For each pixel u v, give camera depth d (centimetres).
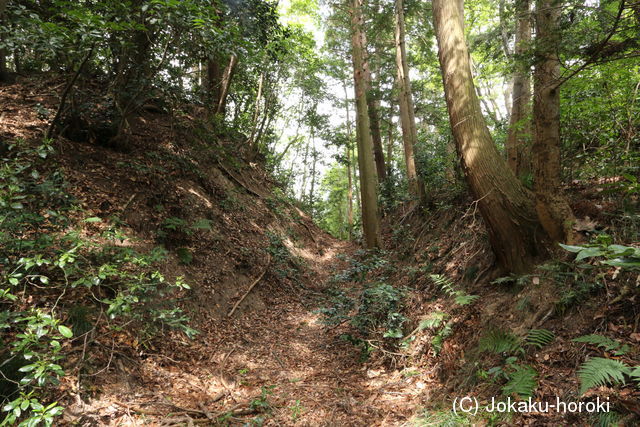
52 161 578
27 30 446
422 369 425
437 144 865
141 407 352
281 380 459
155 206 665
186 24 479
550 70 402
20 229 360
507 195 420
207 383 429
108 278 455
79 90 631
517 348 331
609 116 436
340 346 567
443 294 525
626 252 211
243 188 1129
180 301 548
